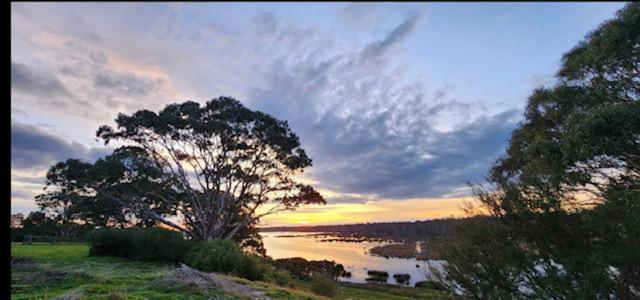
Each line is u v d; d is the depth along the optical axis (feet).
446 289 46.83
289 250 305.53
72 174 107.65
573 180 32.81
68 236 181.37
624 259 30.01
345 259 240.32
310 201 112.78
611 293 32.12
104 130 102.58
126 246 79.51
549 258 36.91
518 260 38.50
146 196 109.29
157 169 103.91
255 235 125.08
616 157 31.01
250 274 61.21
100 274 45.96
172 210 115.03
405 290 105.81
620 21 31.65
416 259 240.73
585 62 36.04
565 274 34.53
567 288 34.14
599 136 27.84
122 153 104.37
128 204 108.27
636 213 30.09
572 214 35.55
